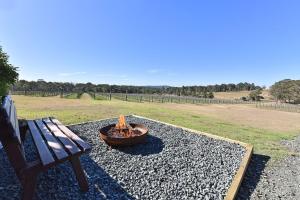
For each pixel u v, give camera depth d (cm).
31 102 1881
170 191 412
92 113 1227
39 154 345
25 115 1097
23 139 568
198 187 434
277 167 601
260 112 2655
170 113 1459
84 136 719
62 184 403
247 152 628
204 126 1055
